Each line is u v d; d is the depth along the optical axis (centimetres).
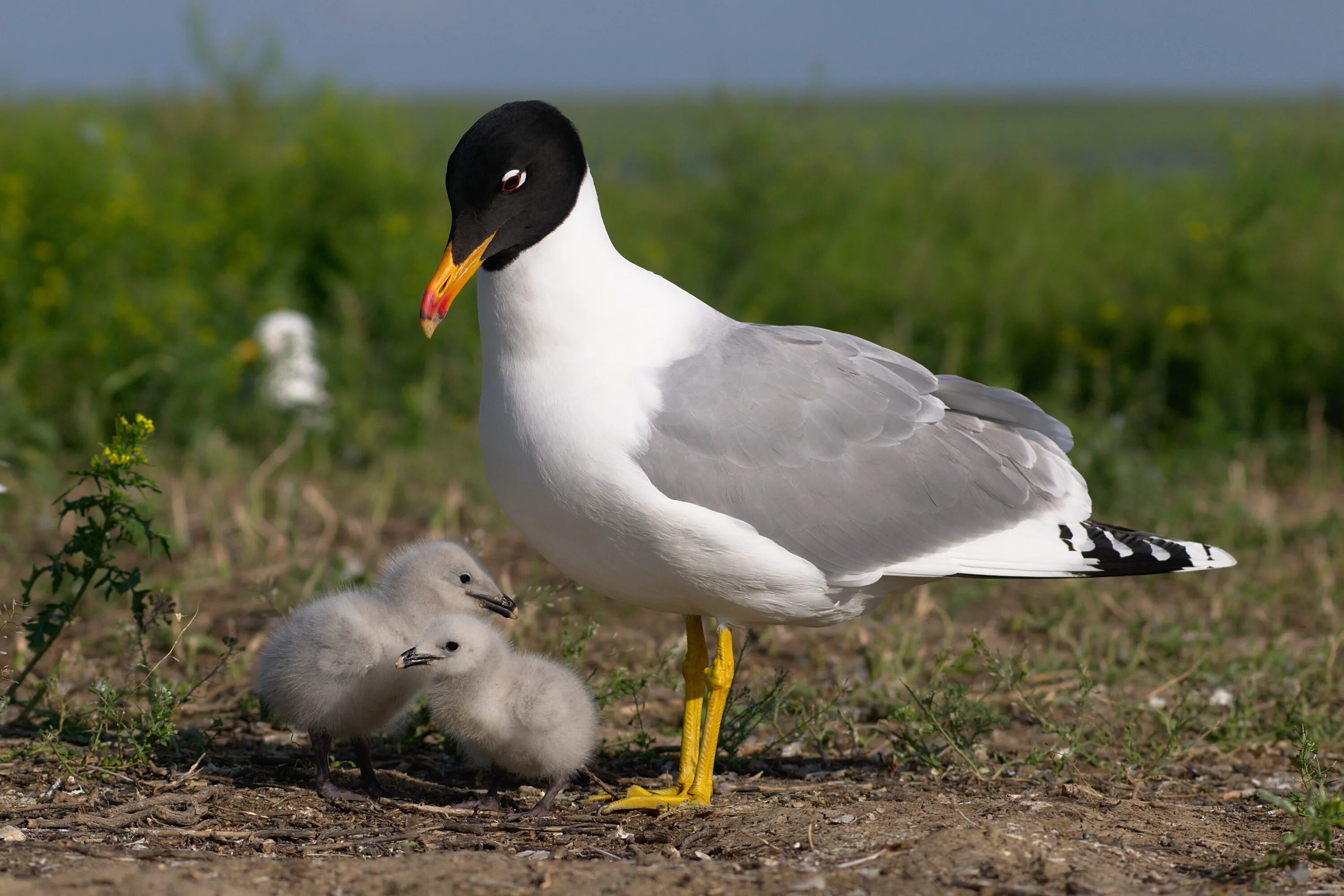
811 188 2556
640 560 785
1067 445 915
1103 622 1276
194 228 2161
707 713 820
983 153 3059
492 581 868
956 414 887
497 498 816
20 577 1298
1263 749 959
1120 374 1962
